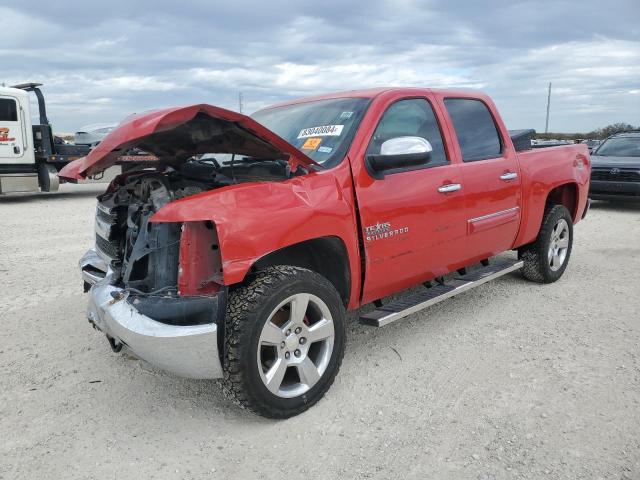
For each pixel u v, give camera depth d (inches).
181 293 115.1
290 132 160.4
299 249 141.4
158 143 132.5
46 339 171.9
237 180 140.4
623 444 110.6
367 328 177.8
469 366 148.3
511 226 193.6
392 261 148.4
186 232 114.0
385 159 138.8
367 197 140.1
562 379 139.3
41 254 293.6
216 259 116.7
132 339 113.0
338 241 133.8
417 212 153.0
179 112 108.6
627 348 158.2
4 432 120.2
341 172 136.8
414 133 161.9
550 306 197.2
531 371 144.4
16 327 182.2
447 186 162.7
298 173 133.8
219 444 114.9
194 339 110.2
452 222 165.8
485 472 103.0
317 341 129.5
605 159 462.6
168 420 125.0
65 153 596.1
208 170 153.9
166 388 140.1
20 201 567.2
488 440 113.3
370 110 150.6
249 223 114.8
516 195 194.2
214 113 112.4
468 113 184.7
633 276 237.3
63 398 135.0
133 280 127.4
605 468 103.2
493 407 126.3
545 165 211.2
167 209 112.6
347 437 116.0
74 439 117.4
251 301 114.4
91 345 167.2
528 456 107.4
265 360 123.0
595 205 493.7
